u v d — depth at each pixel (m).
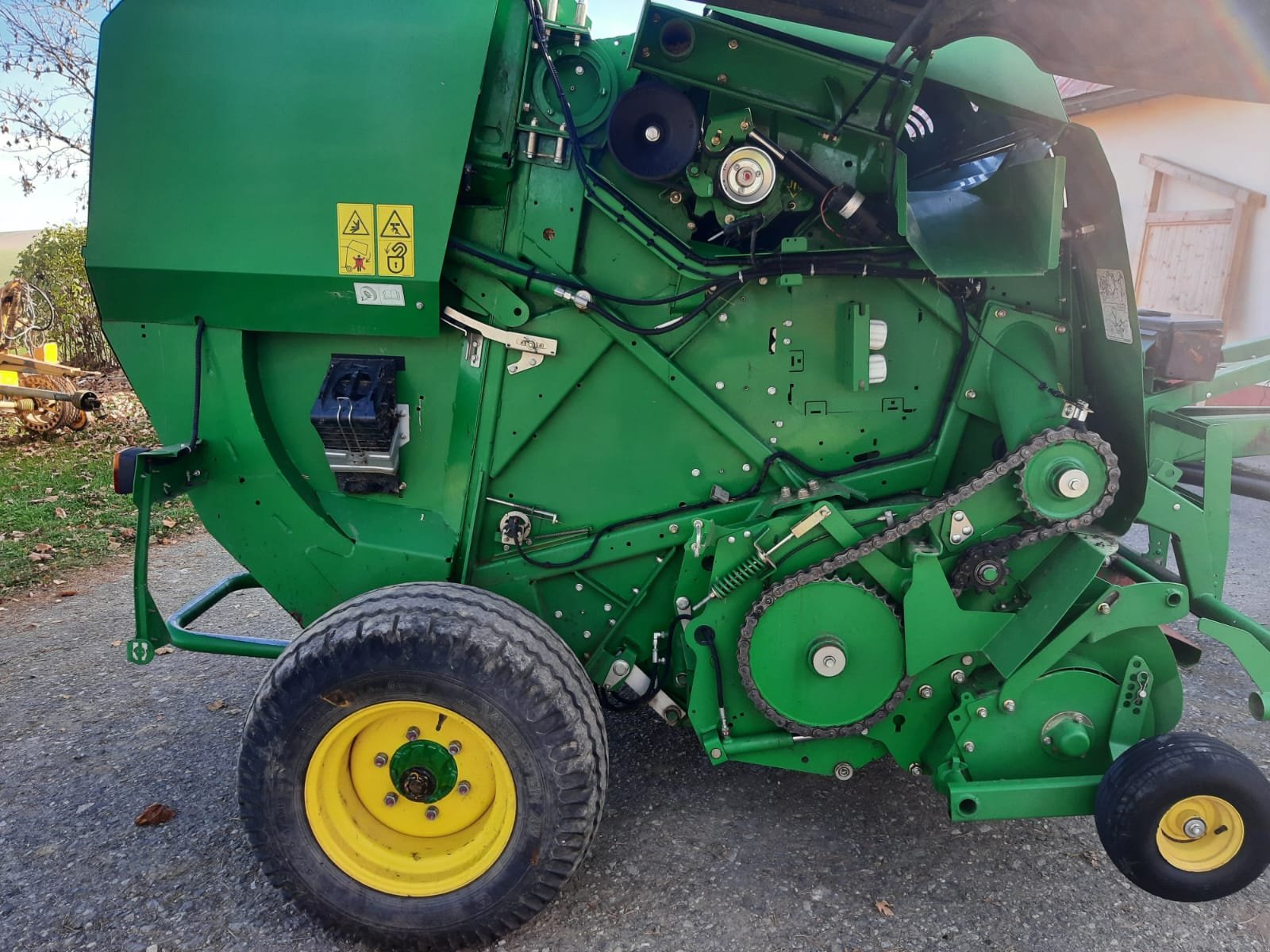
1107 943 2.43
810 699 2.55
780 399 2.69
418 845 2.48
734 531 2.49
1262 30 2.04
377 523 2.73
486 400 2.67
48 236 12.74
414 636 2.25
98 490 7.40
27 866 2.72
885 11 2.10
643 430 2.71
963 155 2.70
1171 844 2.38
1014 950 2.40
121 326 2.63
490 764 2.41
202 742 3.50
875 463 2.73
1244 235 8.55
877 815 3.01
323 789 2.39
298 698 2.27
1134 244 9.80
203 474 2.70
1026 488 2.44
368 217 2.46
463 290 2.60
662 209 2.61
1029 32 2.08
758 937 2.44
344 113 2.43
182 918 2.52
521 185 2.58
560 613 2.84
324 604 2.78
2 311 10.05
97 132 2.49
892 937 2.44
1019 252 2.40
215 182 2.47
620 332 2.60
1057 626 2.56
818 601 2.48
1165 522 2.70
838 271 2.50
